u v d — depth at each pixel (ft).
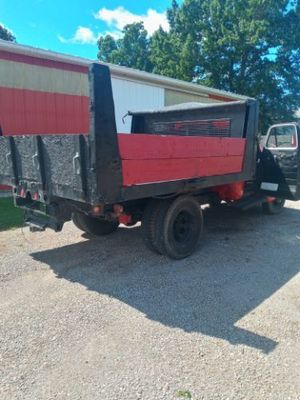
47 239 16.63
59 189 11.09
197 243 15.02
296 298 10.98
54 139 10.87
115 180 10.43
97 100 9.64
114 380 7.36
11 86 27.20
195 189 13.83
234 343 8.63
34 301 10.62
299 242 16.58
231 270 13.17
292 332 9.09
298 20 91.15
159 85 40.91
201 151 13.50
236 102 16.34
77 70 31.37
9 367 7.74
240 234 17.78
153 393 7.01
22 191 12.95
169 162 12.17
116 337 8.85
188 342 8.66
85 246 15.67
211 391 7.06
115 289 11.51
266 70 91.97
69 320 9.59
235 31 91.76
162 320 9.65
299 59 95.45
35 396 6.95
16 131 27.96
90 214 12.49
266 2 89.20
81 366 7.79
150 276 12.58
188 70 98.63
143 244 15.93
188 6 97.76
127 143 10.60
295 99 97.19
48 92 29.58
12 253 14.73
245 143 16.10
